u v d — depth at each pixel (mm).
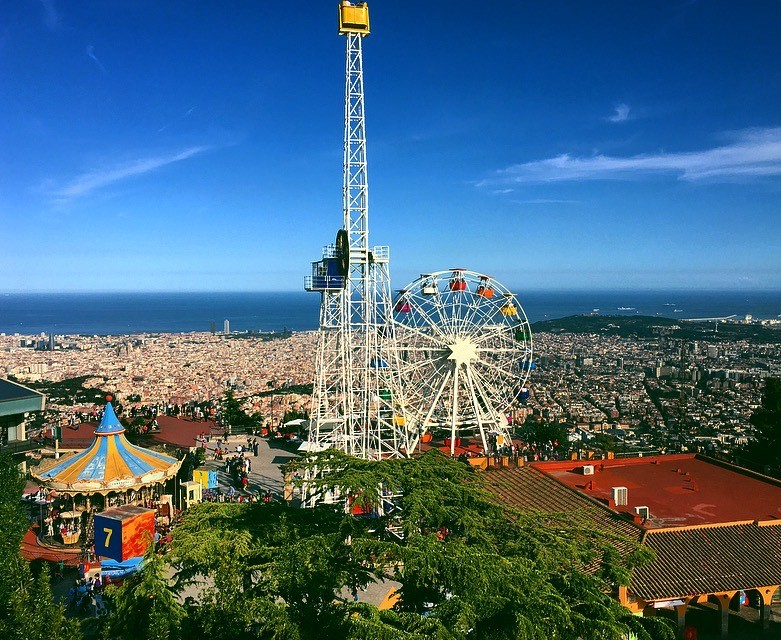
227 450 61406
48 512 43469
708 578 27469
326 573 19969
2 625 19453
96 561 35469
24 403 52844
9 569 22609
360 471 24781
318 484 23547
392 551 19094
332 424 62969
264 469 54969
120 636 19688
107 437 42219
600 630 17906
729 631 28797
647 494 37219
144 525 32812
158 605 19516
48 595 20156
